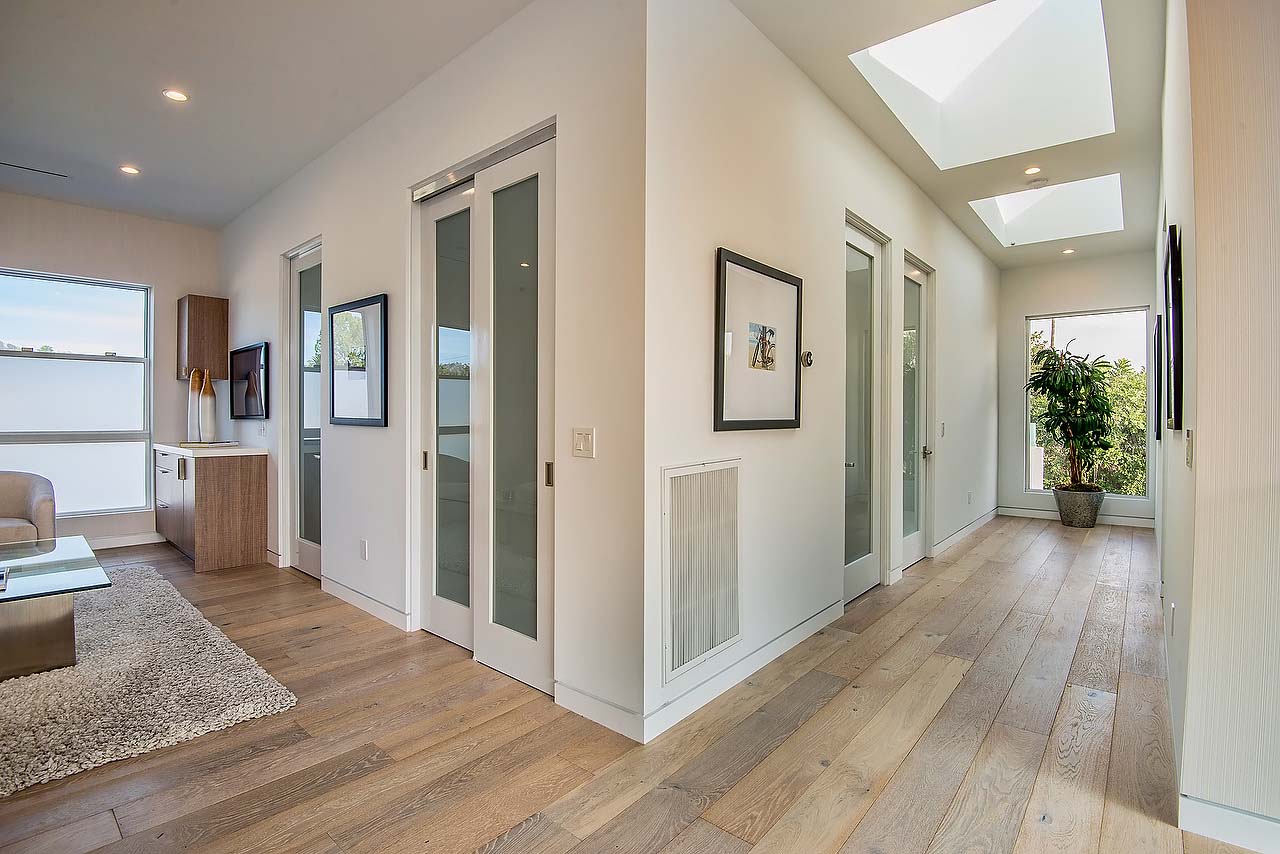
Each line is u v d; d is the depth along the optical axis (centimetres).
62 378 506
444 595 316
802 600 312
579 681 234
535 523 258
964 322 577
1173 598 252
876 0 253
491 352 276
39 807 178
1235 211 163
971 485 609
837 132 341
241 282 518
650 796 184
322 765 200
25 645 255
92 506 519
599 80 225
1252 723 162
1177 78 227
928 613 355
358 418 362
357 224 363
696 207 235
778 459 291
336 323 382
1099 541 561
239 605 369
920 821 173
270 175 434
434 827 170
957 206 495
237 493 463
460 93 288
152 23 265
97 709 231
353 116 349
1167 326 289
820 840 165
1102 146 387
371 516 353
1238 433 164
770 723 228
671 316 224
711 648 247
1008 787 189
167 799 182
